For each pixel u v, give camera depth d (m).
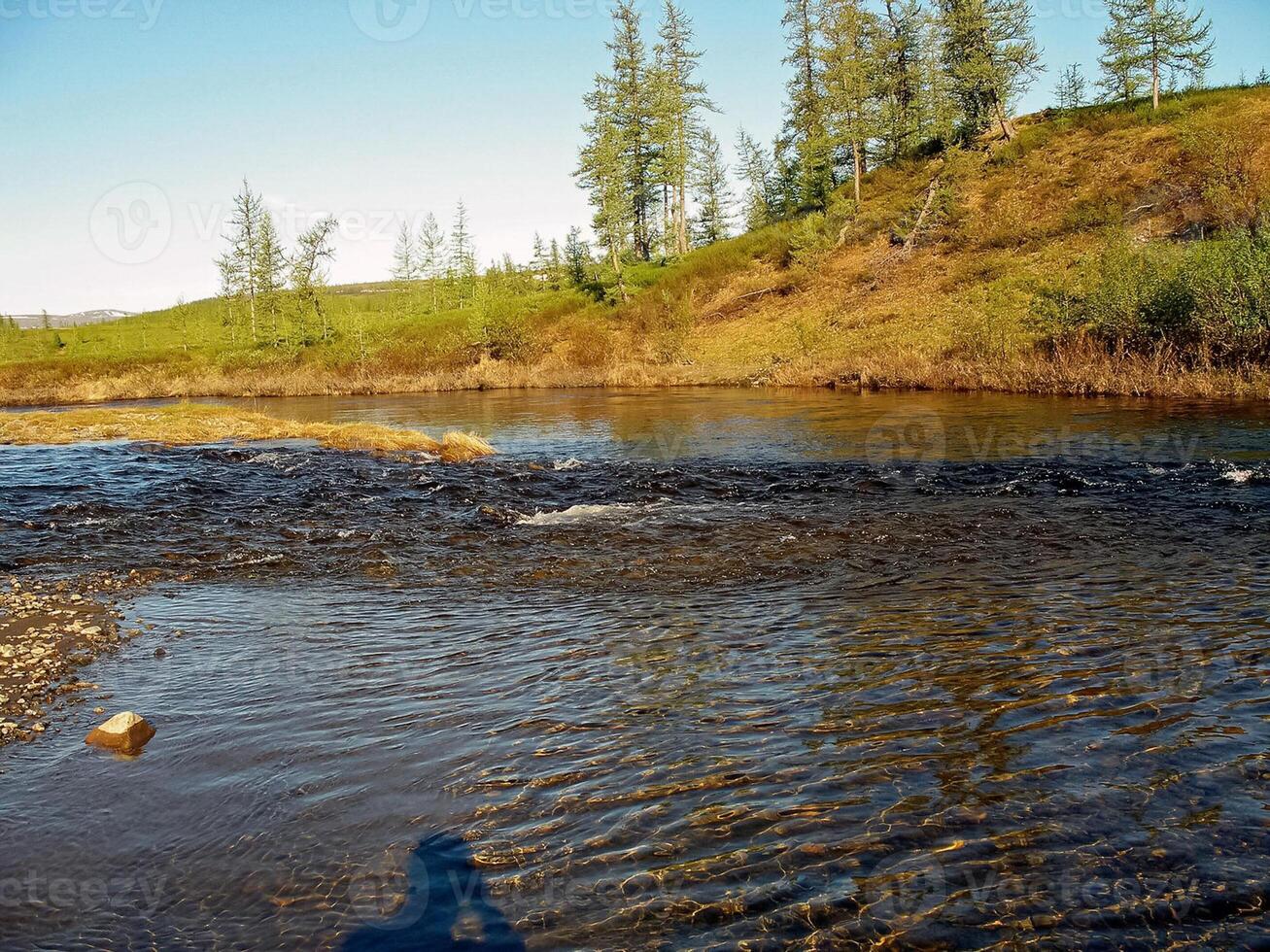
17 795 3.65
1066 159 38.81
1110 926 2.75
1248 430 13.57
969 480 11.08
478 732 4.17
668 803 3.50
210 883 3.02
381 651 5.38
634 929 2.77
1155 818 3.31
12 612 6.30
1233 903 2.84
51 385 45.69
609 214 46.22
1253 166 29.78
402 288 72.31
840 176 51.91
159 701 4.62
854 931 2.75
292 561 7.84
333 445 16.16
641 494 10.89
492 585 6.98
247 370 43.66
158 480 12.28
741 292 40.12
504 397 29.69
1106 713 4.21
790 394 24.53
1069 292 23.36
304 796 3.61
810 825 3.33
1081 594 6.25
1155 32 40.66
